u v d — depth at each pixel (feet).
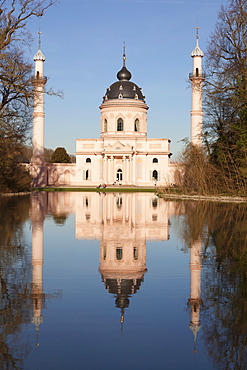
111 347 23.57
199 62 321.32
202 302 31.48
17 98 126.11
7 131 140.46
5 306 30.37
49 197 190.70
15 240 60.64
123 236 65.87
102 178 379.35
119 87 385.29
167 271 41.52
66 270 41.73
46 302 31.27
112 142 375.66
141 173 374.63
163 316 28.48
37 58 341.62
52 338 24.72
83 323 27.09
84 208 124.77
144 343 24.13
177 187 214.69
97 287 35.50
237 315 28.76
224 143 160.25
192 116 330.54
